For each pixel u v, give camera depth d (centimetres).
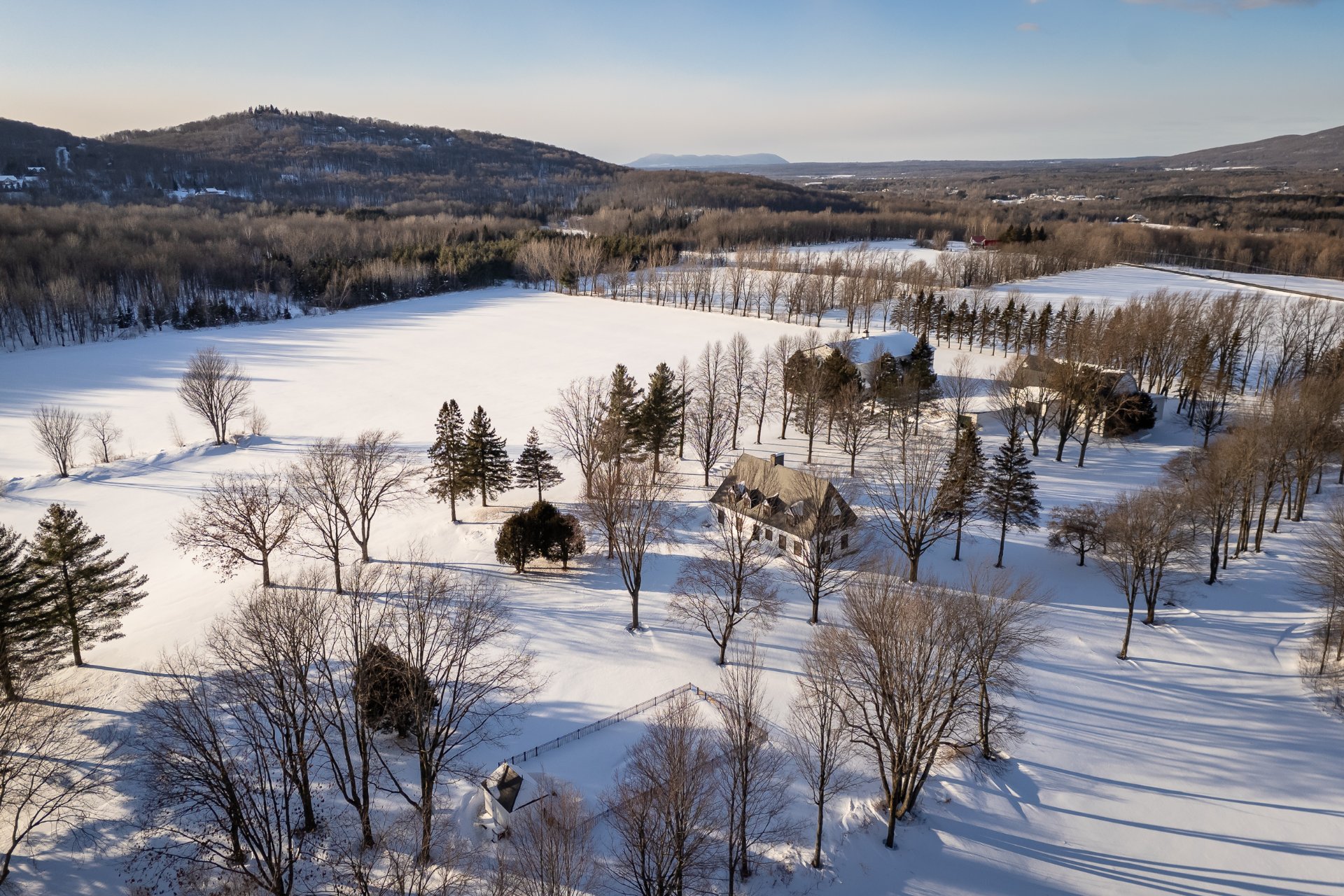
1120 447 10131
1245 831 4338
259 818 3762
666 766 3984
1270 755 4869
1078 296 19350
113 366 14975
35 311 16900
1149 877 4059
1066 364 10188
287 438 11269
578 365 15012
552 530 6938
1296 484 8762
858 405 9950
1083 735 5006
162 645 5747
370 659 4603
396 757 4597
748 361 12675
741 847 3822
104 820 4050
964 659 4738
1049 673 5584
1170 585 6800
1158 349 11756
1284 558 7125
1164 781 4672
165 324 18975
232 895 3588
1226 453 7312
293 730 4388
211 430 11512
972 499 7238
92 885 3688
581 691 5256
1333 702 5269
